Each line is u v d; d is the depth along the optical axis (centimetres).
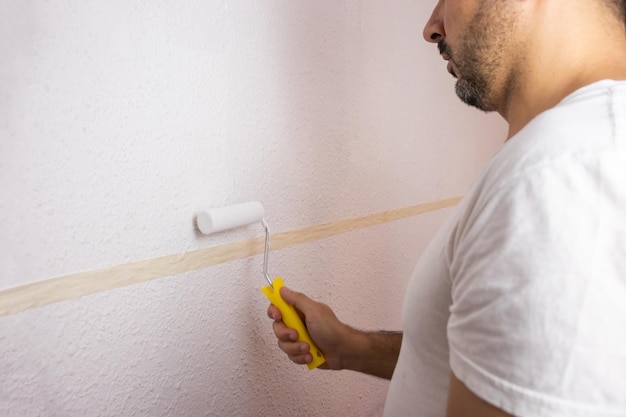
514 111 52
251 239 74
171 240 62
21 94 47
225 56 66
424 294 52
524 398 34
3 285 47
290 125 78
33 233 49
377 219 102
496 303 35
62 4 49
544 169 36
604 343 32
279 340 72
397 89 102
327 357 75
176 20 59
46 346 51
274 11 72
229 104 67
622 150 35
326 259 90
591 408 33
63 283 52
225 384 72
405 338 58
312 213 85
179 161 62
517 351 34
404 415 57
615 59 44
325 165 86
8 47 45
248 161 71
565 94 46
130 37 55
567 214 34
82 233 53
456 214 50
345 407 100
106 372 57
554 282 33
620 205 34
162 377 63
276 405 83
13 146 47
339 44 85
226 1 65
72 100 51
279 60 74
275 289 71
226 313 71
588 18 46
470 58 53
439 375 53
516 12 48
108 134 54
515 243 35
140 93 57
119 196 56
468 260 39
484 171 43
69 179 51
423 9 106
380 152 100
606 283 33
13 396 49
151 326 61
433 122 116
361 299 101
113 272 56
